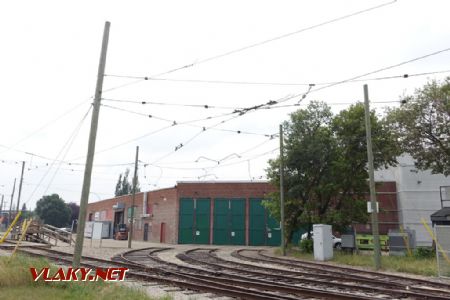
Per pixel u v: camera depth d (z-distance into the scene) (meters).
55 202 98.75
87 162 14.45
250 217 46.47
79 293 10.11
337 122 31.27
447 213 26.91
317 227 25.86
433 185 41.81
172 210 49.03
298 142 31.66
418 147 27.12
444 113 25.94
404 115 27.11
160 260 21.95
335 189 30.81
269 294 10.55
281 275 15.61
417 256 24.41
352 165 30.59
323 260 25.00
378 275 17.08
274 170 33.16
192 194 48.44
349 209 31.39
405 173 42.62
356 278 15.18
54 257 20.66
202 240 47.03
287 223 33.16
